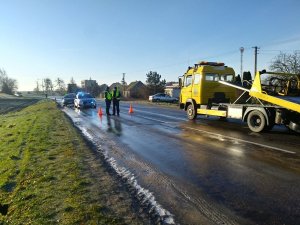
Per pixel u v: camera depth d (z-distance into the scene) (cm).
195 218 449
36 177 654
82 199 525
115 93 2186
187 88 1794
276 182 591
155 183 608
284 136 1129
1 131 1692
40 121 1856
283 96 1205
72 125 1590
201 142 1023
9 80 15225
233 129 1338
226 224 429
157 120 1780
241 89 1406
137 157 831
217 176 639
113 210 480
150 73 7775
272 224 423
